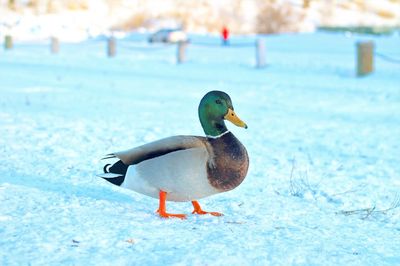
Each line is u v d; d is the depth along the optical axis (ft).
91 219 19.40
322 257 16.90
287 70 82.89
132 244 17.16
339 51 109.19
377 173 30.63
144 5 215.31
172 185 18.76
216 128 19.01
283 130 42.65
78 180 25.27
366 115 50.16
